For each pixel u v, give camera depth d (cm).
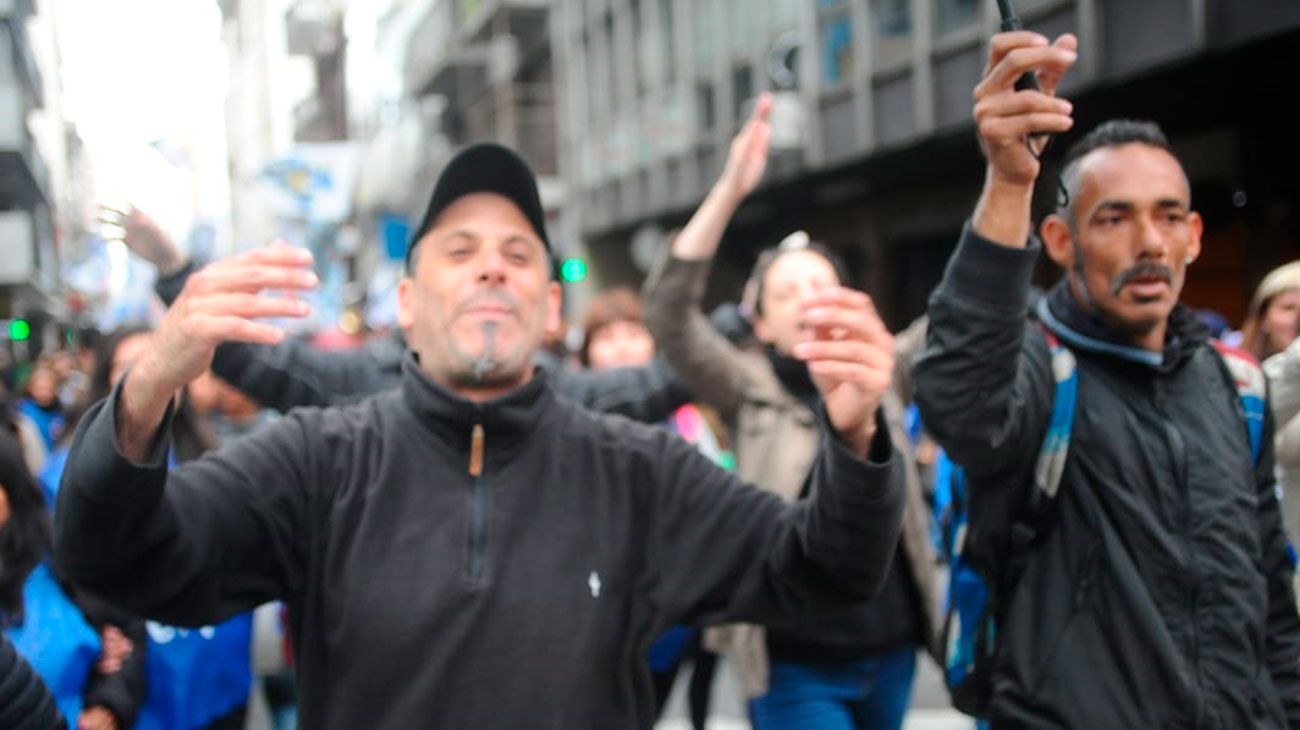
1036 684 211
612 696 193
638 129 2170
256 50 5400
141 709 313
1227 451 217
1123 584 208
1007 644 215
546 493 199
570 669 186
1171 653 204
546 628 187
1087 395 218
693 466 211
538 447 203
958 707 230
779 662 325
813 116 1571
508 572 190
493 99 2773
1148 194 218
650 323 357
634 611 199
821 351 173
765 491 211
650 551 204
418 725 181
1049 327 228
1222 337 534
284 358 347
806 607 196
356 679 184
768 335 361
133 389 165
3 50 2861
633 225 2281
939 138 1373
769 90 1722
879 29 1454
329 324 2889
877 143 1468
